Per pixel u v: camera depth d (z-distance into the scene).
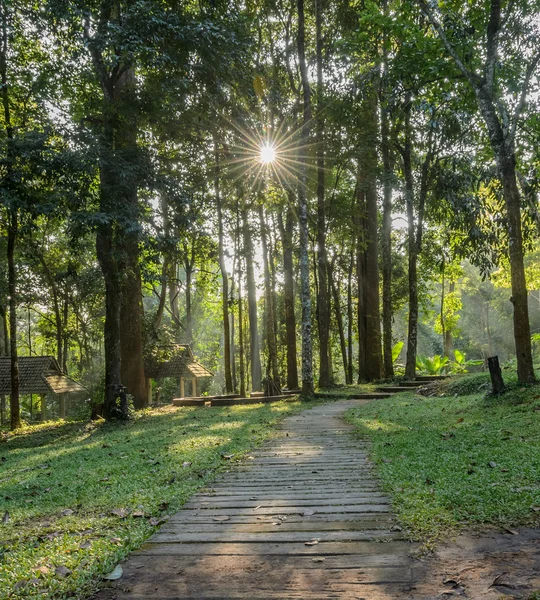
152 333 27.92
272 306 28.39
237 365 47.84
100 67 17.73
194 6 18.81
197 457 8.28
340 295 37.62
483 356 58.22
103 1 16.39
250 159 21.53
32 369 29.03
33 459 11.24
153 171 17.25
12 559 4.13
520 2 13.24
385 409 14.17
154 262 17.89
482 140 19.53
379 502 5.13
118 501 5.74
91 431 17.00
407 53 13.41
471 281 54.94
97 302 36.16
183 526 4.70
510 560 3.55
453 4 13.60
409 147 22.12
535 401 10.34
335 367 47.38
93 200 16.95
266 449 8.92
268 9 24.09
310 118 19.66
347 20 22.80
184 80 16.42
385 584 3.34
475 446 7.29
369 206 27.94
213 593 3.34
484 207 19.77
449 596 3.12
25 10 17.48
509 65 14.07
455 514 4.43
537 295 54.22
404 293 34.50
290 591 3.31
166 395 35.28
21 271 32.09
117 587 3.50
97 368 38.44
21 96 20.38
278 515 4.90
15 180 15.30
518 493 4.75
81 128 16.08
